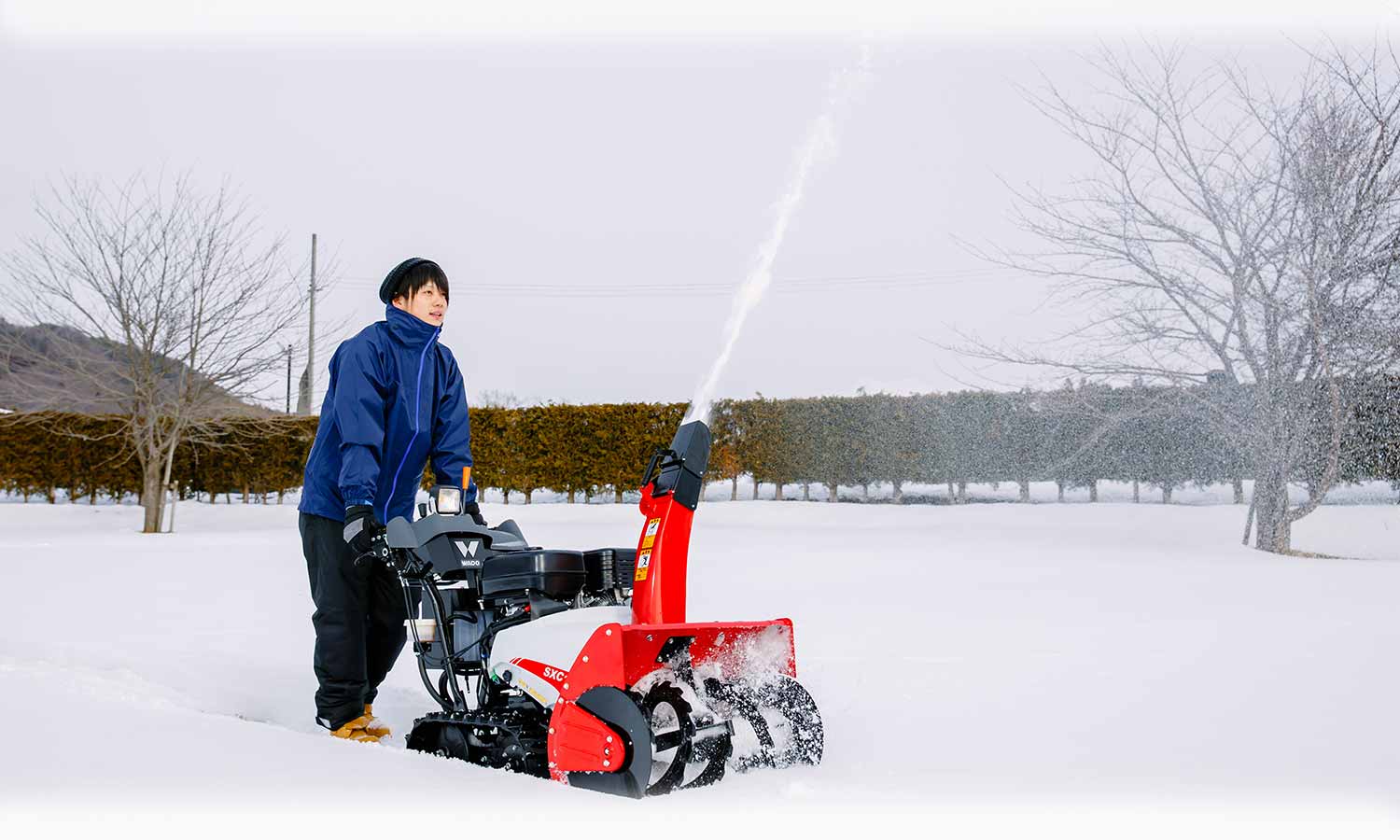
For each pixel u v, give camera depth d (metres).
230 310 15.99
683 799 2.58
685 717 2.75
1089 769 2.97
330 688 3.60
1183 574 8.54
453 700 3.27
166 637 5.59
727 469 18.11
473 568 3.17
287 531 14.88
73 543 12.61
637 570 3.00
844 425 17.67
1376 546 11.05
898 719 3.60
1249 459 11.59
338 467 3.69
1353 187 10.82
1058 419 16.28
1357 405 10.91
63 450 18.80
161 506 15.05
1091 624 5.82
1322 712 3.70
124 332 15.22
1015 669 4.46
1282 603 6.75
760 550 10.88
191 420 15.80
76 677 3.98
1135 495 16.03
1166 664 4.60
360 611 3.65
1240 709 3.73
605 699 2.66
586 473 18.16
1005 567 9.08
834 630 5.61
